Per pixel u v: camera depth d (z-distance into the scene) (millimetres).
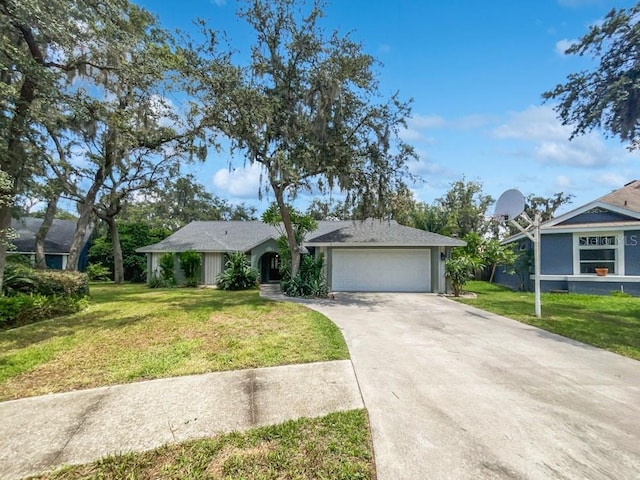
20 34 8555
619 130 8531
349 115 12008
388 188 12414
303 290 12867
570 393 3818
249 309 9367
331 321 7797
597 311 9312
